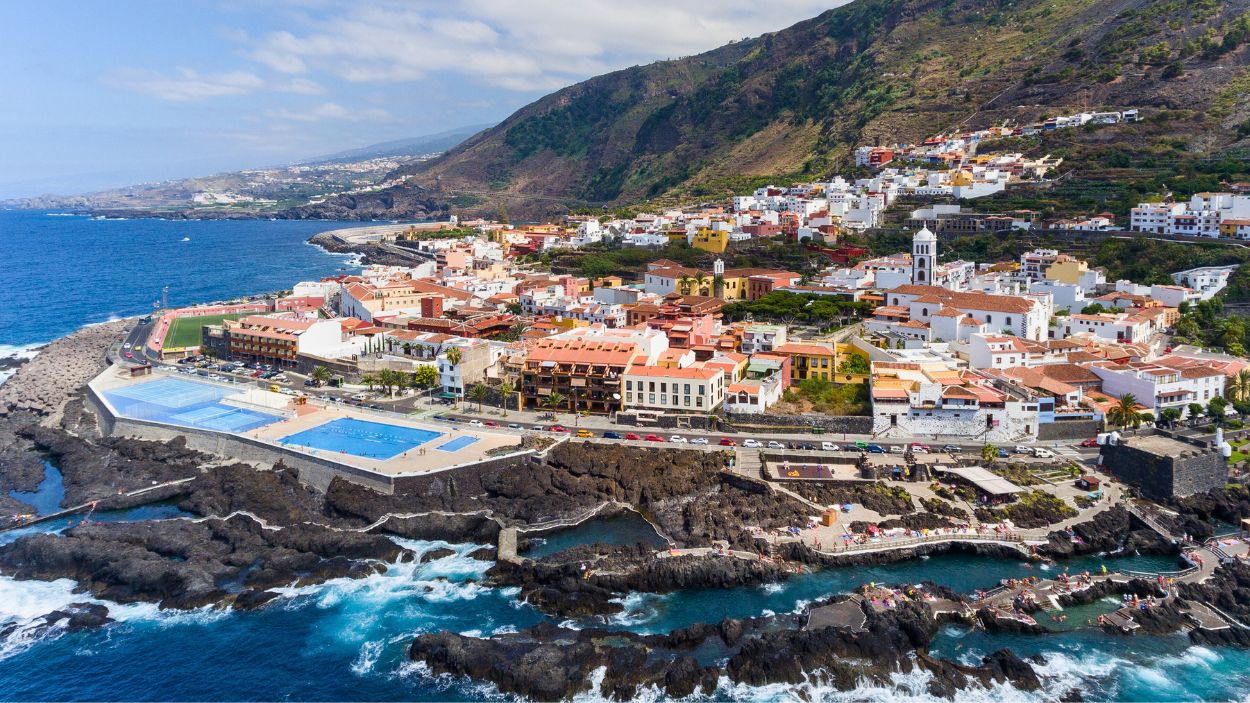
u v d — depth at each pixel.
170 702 113.19
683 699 110.25
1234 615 126.50
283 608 135.00
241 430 196.12
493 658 117.50
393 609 134.00
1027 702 109.06
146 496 173.75
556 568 140.25
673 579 137.38
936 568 142.25
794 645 116.94
